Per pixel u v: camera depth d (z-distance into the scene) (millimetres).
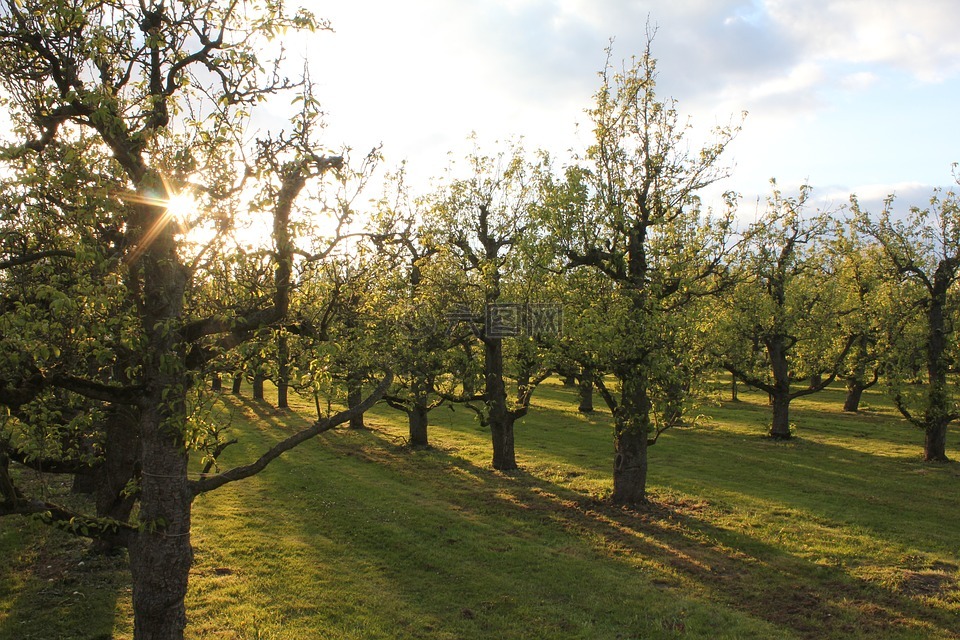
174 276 9586
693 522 19625
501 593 14133
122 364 11078
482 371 27953
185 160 9352
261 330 9844
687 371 20406
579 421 41094
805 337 33625
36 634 11492
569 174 21031
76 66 9664
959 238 28375
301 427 37812
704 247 20922
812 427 38812
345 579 14625
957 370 29656
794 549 17250
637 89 21562
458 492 23234
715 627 12633
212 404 9617
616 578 15125
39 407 10508
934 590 14562
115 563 14984
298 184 9766
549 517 20094
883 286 31562
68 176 8344
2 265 9477
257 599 13336
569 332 20422
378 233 11711
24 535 16781
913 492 23578
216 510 19750
